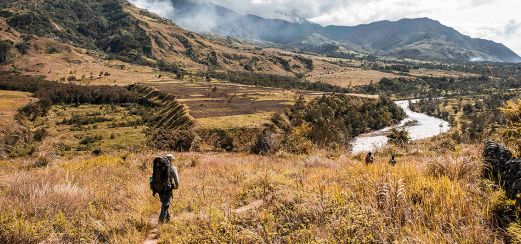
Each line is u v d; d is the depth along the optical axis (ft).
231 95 474.08
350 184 22.31
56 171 53.31
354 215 14.83
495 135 27.99
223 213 21.26
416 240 12.16
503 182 16.60
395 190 17.62
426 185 18.70
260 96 467.11
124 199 32.73
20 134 257.34
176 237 19.63
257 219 19.76
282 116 296.51
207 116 300.20
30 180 34.63
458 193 16.37
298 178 34.19
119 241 20.45
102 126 393.70
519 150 22.90
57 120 427.74
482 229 12.38
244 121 268.41
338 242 13.20
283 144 119.85
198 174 52.24
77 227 22.27
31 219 22.95
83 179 44.78
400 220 14.82
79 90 556.92
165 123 350.02
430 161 23.43
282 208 20.26
